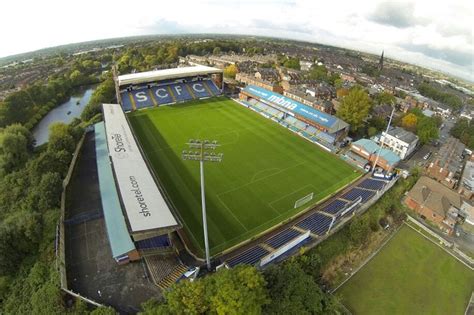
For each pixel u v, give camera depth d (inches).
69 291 1337.4
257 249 1729.8
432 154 3533.5
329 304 1400.1
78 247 1635.1
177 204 2108.8
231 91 5012.3
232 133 3378.4
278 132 3479.3
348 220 2033.7
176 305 1133.7
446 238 2146.9
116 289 1397.6
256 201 2207.2
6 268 1596.9
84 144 2908.5
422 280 1765.5
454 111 6323.8
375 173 2758.4
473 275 1852.9
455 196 2477.9
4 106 3602.4
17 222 1713.8
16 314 1354.6
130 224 1508.4
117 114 3221.0
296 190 2388.0
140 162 2237.9
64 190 2097.7
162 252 1626.5
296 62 7844.5
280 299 1301.7
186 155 1434.5
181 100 4323.3
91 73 6978.4
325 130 3312.0
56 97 4867.1
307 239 1827.0
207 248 1525.6
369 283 1702.8
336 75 6742.1
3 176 2484.0
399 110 5137.8
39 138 3570.4
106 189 2030.0
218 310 1107.9
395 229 2183.8
